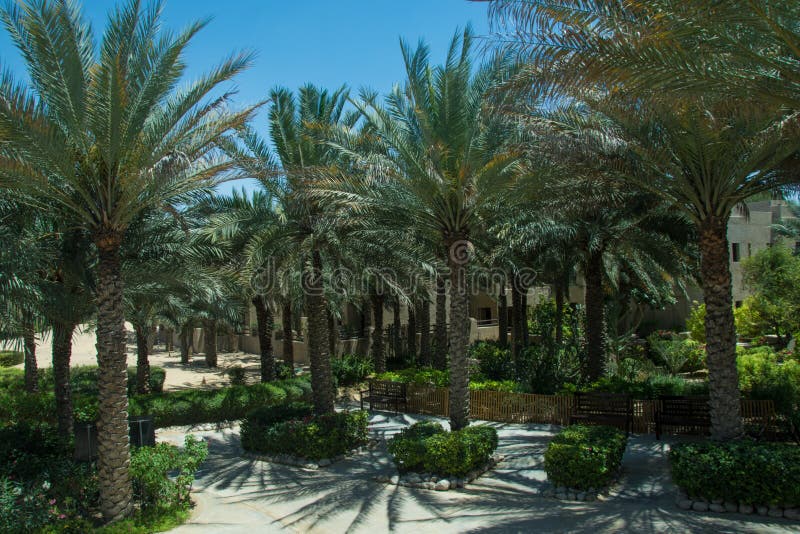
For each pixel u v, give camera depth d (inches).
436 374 639.1
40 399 563.8
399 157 447.2
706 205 363.6
